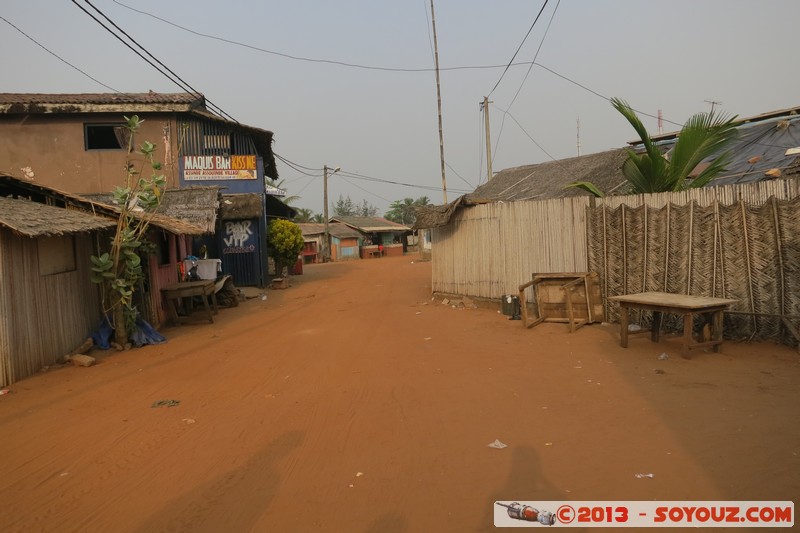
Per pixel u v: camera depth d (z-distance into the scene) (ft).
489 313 43.04
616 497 13.11
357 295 62.85
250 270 75.15
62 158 67.21
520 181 78.79
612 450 15.83
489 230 44.57
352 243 188.75
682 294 30.07
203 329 43.16
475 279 46.68
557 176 71.97
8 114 65.98
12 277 27.63
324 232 166.30
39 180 66.95
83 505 14.14
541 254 39.58
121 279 34.96
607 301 35.01
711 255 29.01
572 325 33.37
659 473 14.19
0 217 25.93
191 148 70.74
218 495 14.34
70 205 36.91
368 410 20.84
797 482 13.33
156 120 69.15
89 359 30.89
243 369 28.58
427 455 16.29
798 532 11.27
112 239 37.52
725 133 34.60
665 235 31.24
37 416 21.94
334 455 16.67
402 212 296.71
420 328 38.27
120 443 18.52
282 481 15.02
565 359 27.22
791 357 24.66
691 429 17.02
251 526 12.67
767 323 27.12
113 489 15.01
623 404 19.83
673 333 31.09
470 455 16.11
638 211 32.73
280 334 38.63
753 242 27.43
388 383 24.48
